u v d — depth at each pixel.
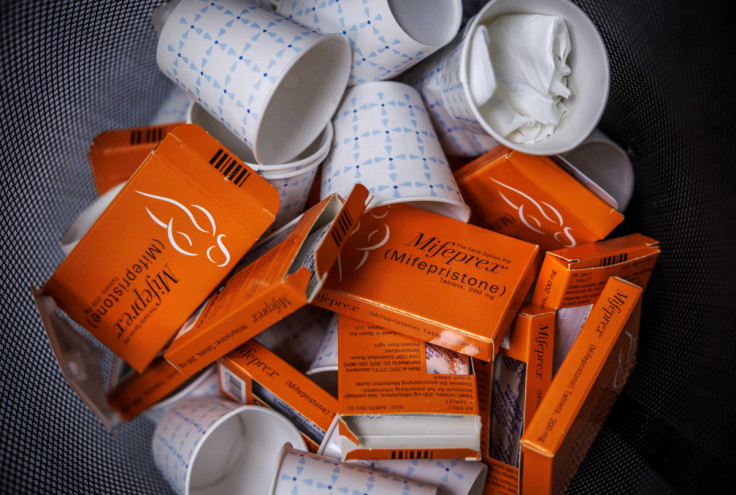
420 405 0.27
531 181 0.30
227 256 0.27
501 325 0.27
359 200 0.26
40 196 0.36
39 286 0.36
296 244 0.25
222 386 0.33
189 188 0.26
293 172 0.29
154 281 0.28
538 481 0.26
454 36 0.31
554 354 0.30
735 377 0.30
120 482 0.34
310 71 0.30
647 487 0.31
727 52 0.30
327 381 0.34
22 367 0.33
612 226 0.31
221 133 0.32
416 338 0.28
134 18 0.37
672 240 0.33
